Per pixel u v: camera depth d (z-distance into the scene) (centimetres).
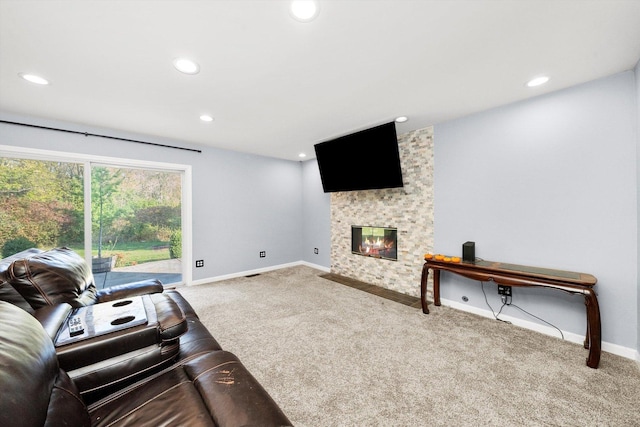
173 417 83
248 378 100
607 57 178
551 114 231
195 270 402
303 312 290
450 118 293
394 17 138
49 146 290
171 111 267
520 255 252
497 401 156
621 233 202
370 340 228
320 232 497
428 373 182
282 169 510
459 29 148
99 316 125
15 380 63
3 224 275
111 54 170
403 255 354
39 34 149
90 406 99
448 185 304
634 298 197
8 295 130
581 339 221
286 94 230
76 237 313
